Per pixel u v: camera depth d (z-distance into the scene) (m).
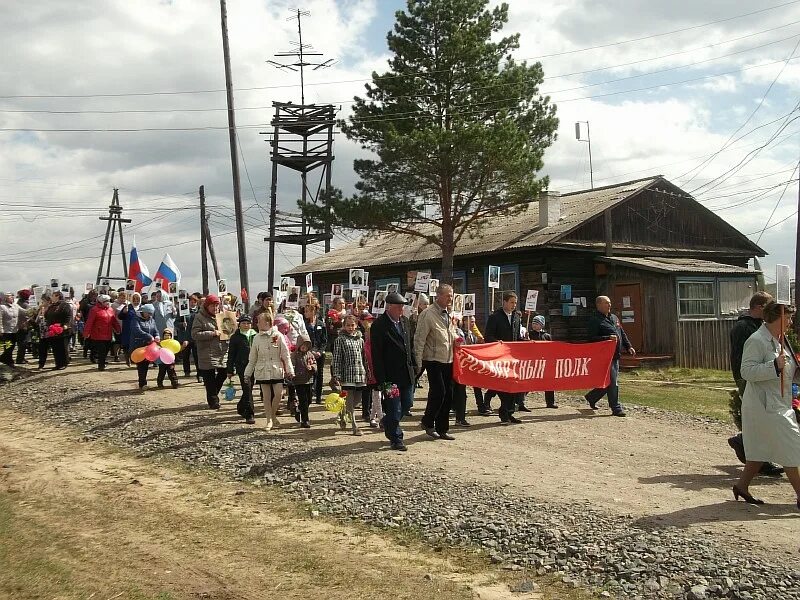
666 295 22.39
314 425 12.47
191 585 6.06
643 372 20.34
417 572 6.40
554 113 25.11
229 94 22.28
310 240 38.00
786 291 8.25
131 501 8.75
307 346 12.14
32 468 10.56
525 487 8.29
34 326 22.06
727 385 17.64
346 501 8.36
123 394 15.98
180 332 20.86
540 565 6.40
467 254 25.48
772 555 6.07
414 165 23.16
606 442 10.86
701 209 27.42
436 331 10.72
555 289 23.75
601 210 24.52
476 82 23.92
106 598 5.64
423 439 11.09
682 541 6.44
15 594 5.64
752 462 7.51
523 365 12.57
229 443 11.29
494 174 23.28
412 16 24.23
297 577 6.29
